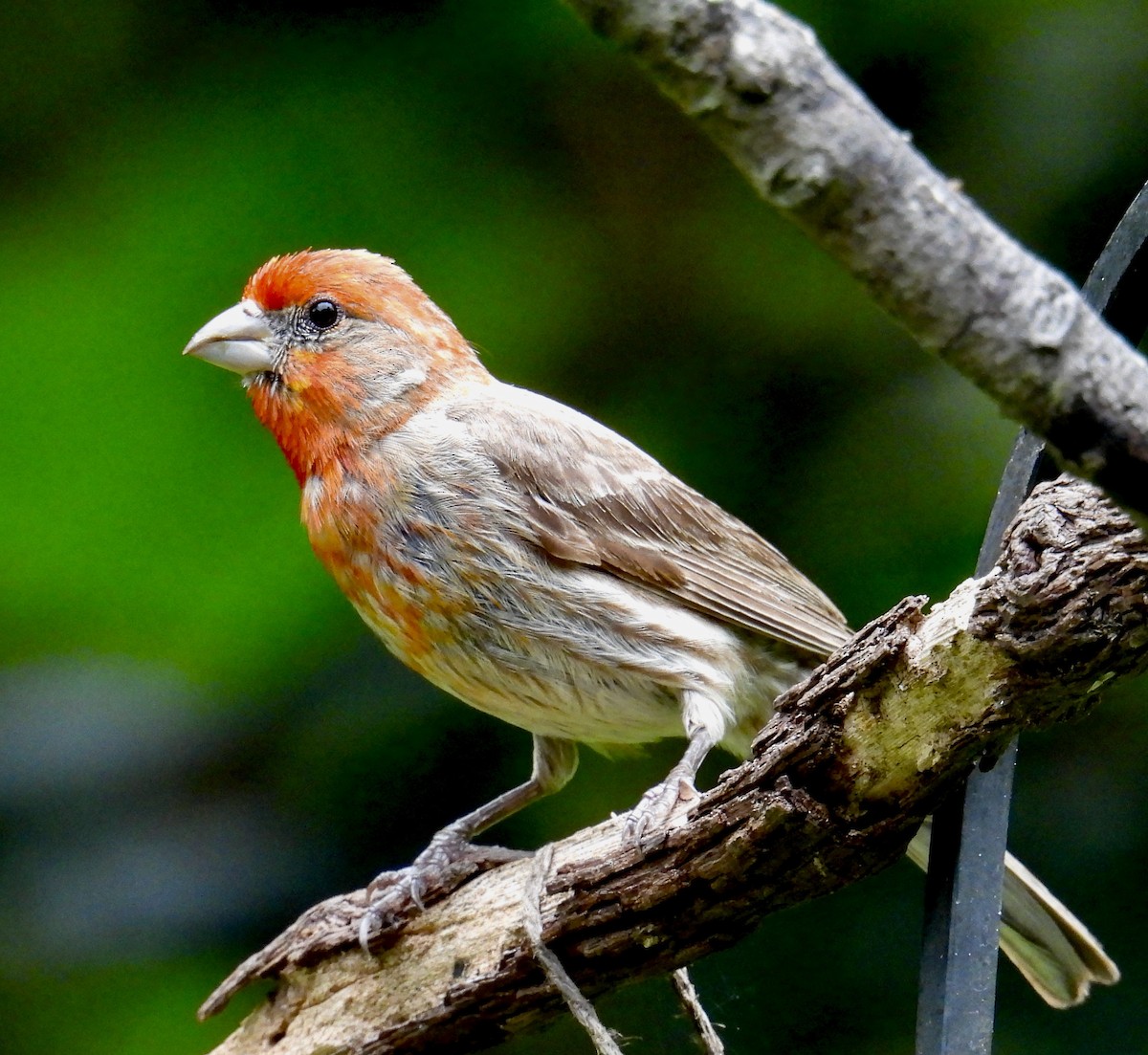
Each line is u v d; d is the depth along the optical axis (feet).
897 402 36.70
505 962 21.95
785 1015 33.45
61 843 35.45
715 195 37.86
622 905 20.48
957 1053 18.30
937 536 35.42
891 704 18.11
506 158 38.14
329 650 35.76
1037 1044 32.86
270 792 35.96
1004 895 25.26
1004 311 11.24
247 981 24.88
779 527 36.35
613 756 30.58
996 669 17.46
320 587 35.32
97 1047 34.22
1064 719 18.04
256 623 35.65
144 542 35.63
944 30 36.45
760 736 19.07
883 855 19.17
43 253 36.91
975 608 17.29
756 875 19.48
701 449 36.96
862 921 34.14
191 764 35.99
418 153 37.93
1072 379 11.43
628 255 37.83
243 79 38.34
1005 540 17.12
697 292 37.70
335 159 37.70
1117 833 33.81
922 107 37.19
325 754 35.58
